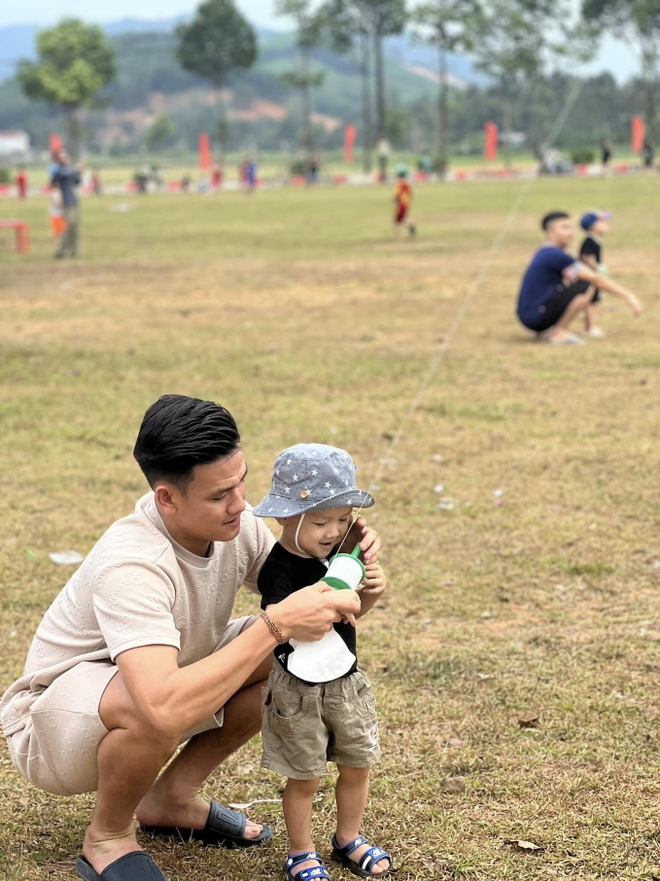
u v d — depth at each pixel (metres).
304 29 79.75
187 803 3.51
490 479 7.19
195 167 129.50
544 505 6.66
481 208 33.34
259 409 9.05
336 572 3.07
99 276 18.20
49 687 3.11
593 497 6.78
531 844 3.40
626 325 12.65
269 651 2.97
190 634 3.21
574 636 4.91
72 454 7.91
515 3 67.69
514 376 10.14
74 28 86.31
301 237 24.78
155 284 17.03
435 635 4.96
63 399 9.54
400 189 23.22
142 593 2.98
